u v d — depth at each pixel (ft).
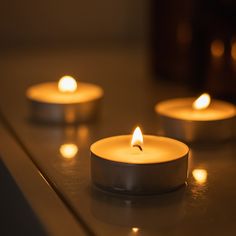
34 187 0.96
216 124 1.17
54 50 2.66
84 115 1.33
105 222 0.86
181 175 0.96
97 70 2.14
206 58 1.63
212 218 0.87
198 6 1.63
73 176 1.01
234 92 1.50
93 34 2.79
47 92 1.45
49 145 1.17
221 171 1.04
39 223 0.85
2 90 1.75
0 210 1.10
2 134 1.26
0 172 1.09
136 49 2.69
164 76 1.94
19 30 2.69
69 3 2.72
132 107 1.49
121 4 2.78
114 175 0.94
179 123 1.18
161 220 0.87
